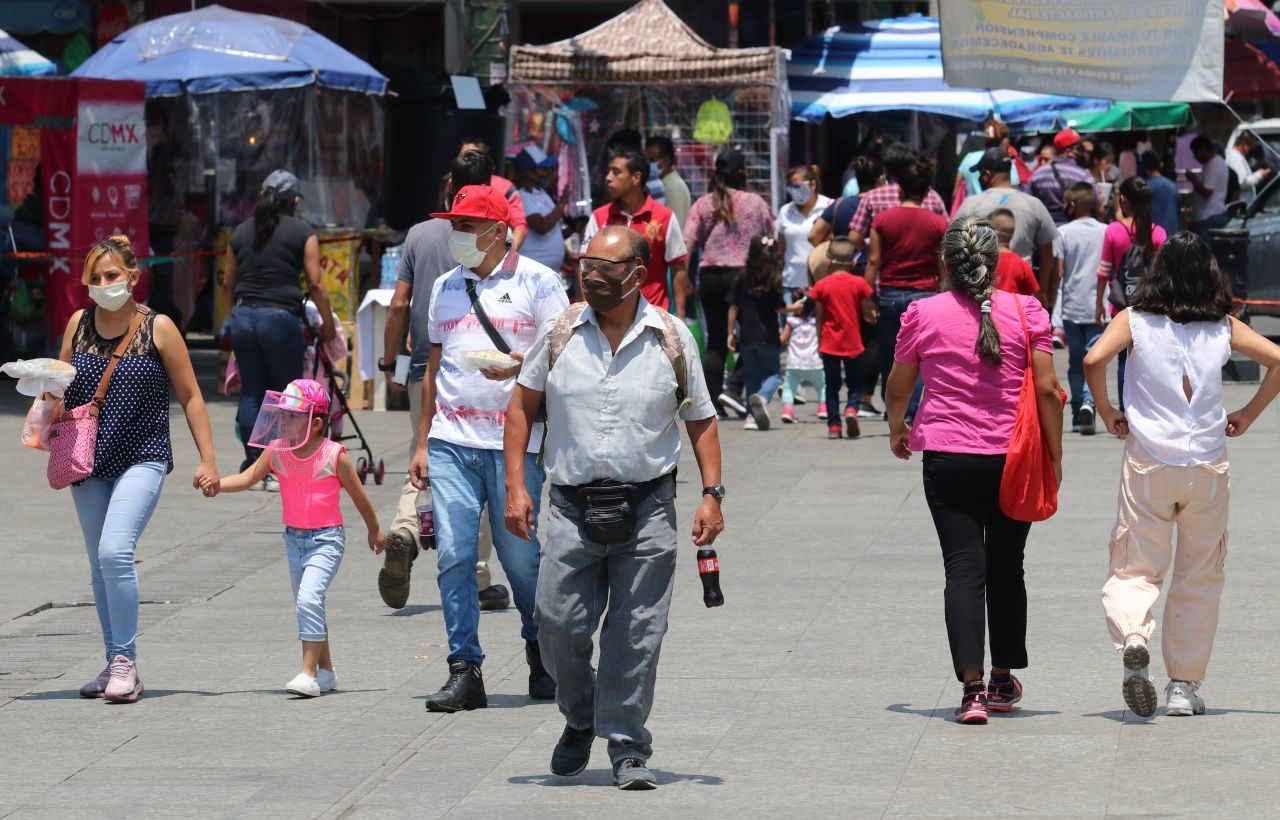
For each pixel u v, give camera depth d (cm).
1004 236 3002
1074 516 2661
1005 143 4956
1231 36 6038
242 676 1855
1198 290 1622
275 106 4531
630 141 3794
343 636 2028
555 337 1442
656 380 1423
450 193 2156
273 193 2911
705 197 3678
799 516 2717
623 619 1427
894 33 5678
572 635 1437
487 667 1878
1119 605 1606
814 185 4319
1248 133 6762
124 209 4262
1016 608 1653
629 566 1429
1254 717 1620
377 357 3941
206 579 2348
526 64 4675
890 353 3334
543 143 4719
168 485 3070
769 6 5800
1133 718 1627
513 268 1741
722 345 3700
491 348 1716
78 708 1734
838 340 3506
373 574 2377
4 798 1442
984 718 1606
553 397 1440
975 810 1360
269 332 2917
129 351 1797
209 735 1628
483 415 1700
